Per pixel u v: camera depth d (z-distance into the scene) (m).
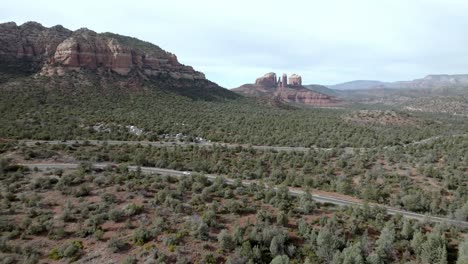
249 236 29.42
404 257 28.00
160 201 36.56
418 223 33.22
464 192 42.38
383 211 36.19
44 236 28.92
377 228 32.66
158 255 26.67
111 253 27.09
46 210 33.34
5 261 25.16
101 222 31.44
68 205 33.97
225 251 28.06
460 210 36.78
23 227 29.55
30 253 26.42
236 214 34.81
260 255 27.33
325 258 27.61
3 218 30.84
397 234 30.81
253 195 41.03
